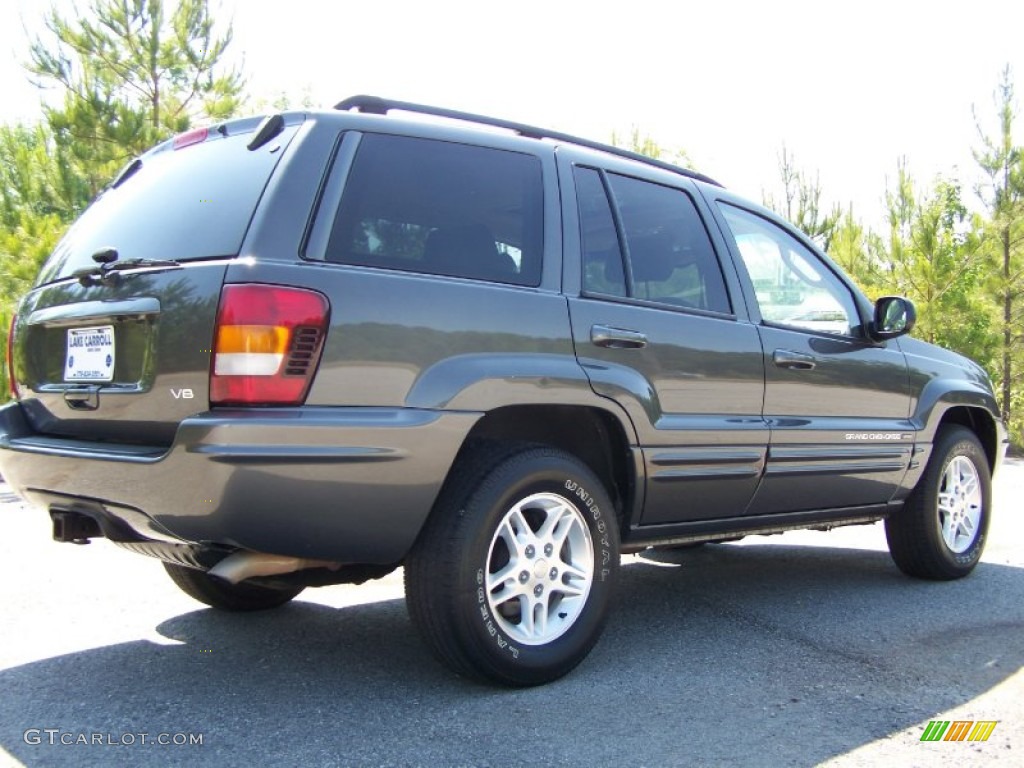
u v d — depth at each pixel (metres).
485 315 3.20
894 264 17.56
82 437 3.28
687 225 4.12
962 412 5.43
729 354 3.96
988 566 5.54
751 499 4.11
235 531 2.76
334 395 2.86
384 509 2.93
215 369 2.77
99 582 4.73
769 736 2.91
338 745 2.80
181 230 3.14
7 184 16.14
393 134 3.28
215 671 3.46
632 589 4.89
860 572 5.34
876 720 3.06
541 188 3.60
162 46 14.96
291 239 2.92
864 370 4.62
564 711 3.09
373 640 3.86
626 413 3.53
